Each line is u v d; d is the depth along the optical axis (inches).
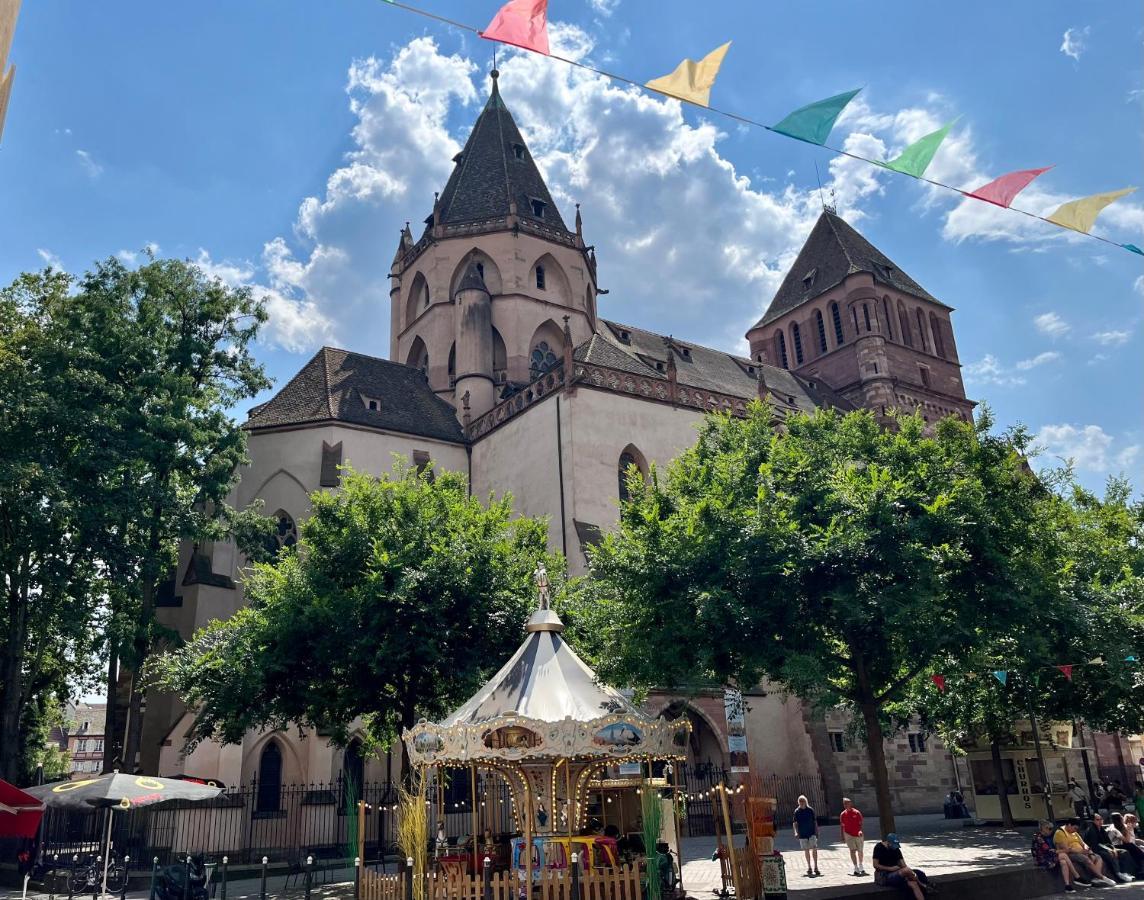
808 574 773.9
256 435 1764.3
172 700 1461.6
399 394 2000.5
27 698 1501.0
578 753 654.5
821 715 903.1
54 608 1266.0
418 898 632.4
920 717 1551.4
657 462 1683.1
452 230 2224.4
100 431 1224.8
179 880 802.2
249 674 980.6
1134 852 861.2
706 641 767.7
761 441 937.5
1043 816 1380.4
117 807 804.0
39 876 1028.5
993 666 976.3
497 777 1091.3
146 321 1397.6
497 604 1029.2
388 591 997.2
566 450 1604.3
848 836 916.6
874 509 767.7
